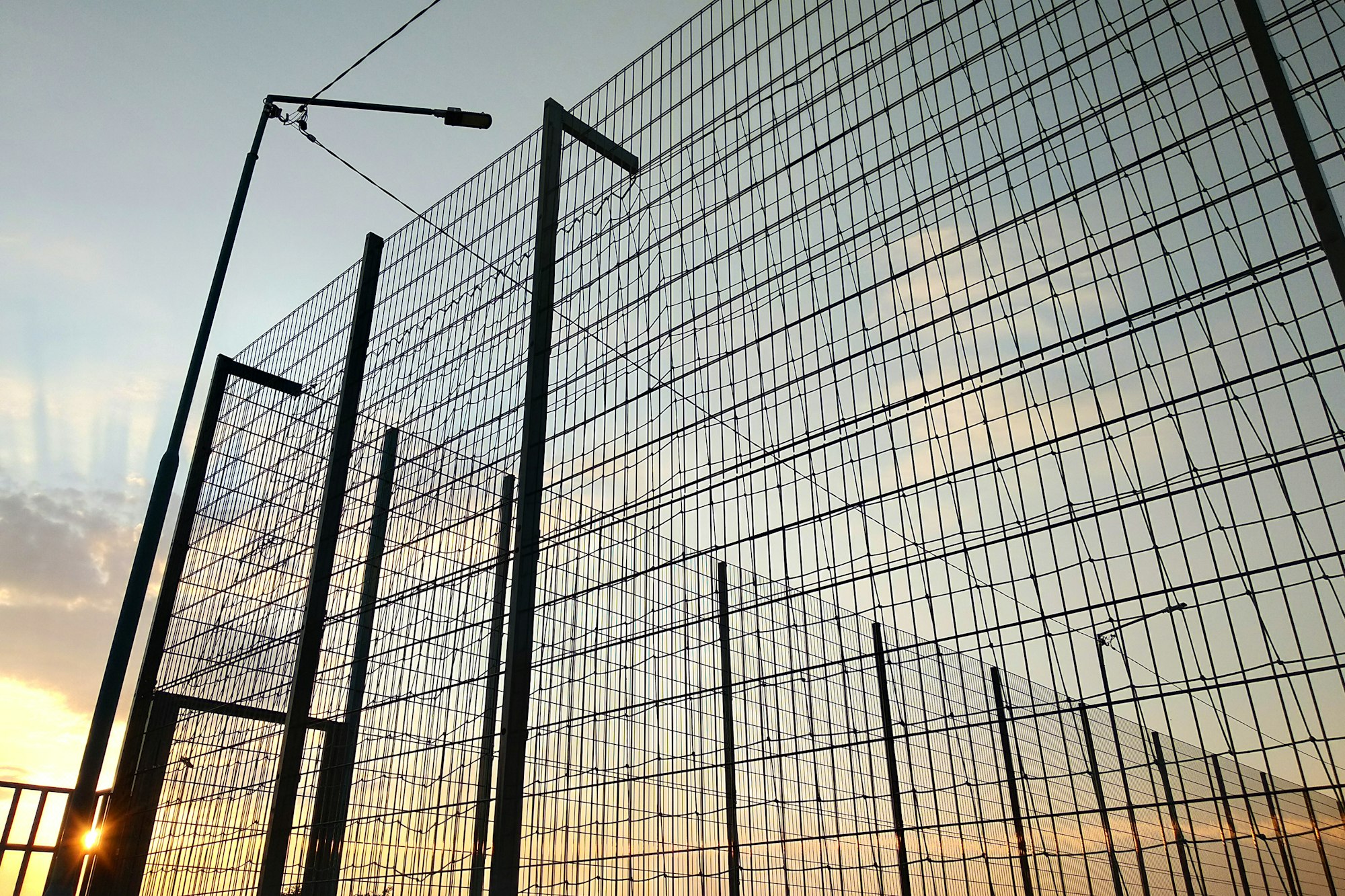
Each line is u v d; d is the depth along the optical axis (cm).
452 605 681
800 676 575
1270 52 445
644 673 555
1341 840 449
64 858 591
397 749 658
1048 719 619
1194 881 453
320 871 673
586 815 544
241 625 875
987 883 479
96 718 624
